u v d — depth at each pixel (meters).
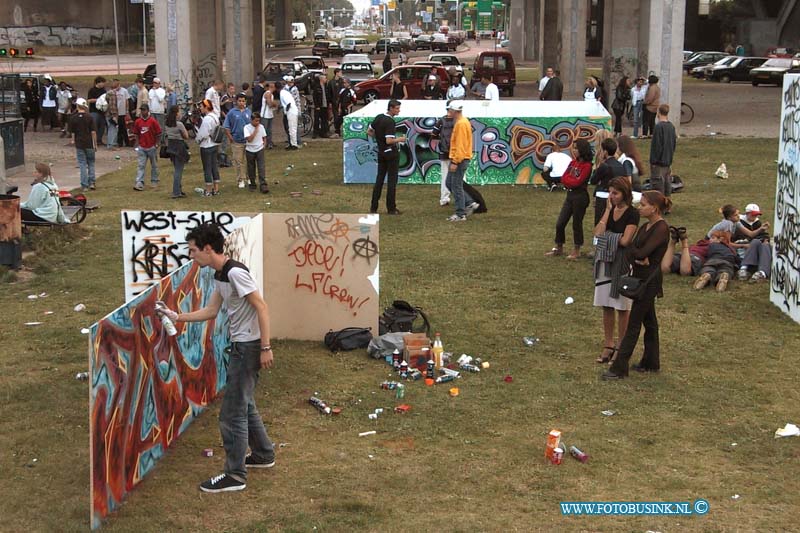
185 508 5.99
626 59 33.69
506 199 17.77
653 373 8.55
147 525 5.76
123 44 78.50
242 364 6.22
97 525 5.70
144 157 18.98
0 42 72.62
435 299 10.95
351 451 6.91
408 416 7.57
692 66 59.62
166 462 6.73
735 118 32.00
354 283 9.37
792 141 10.34
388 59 46.56
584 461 6.67
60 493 6.20
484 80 24.50
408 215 16.08
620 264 8.53
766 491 6.21
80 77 50.09
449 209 16.64
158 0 30.17
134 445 6.25
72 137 28.30
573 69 35.41
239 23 39.78
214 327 8.02
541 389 8.15
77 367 8.69
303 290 9.43
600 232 8.70
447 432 7.25
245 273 6.20
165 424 6.84
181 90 30.62
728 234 12.10
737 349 9.24
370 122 19.27
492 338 9.58
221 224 9.13
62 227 14.34
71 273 12.31
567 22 35.06
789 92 10.67
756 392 8.08
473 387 8.22
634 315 8.32
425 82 32.62
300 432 7.27
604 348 9.03
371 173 19.48
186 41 30.41
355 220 9.27
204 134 17.75
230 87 26.98
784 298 10.46
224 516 5.89
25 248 13.26
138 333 6.29
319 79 27.11
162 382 6.77
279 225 9.33
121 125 27.06
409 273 12.10
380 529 5.70
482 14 108.31
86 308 10.66
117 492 5.99
